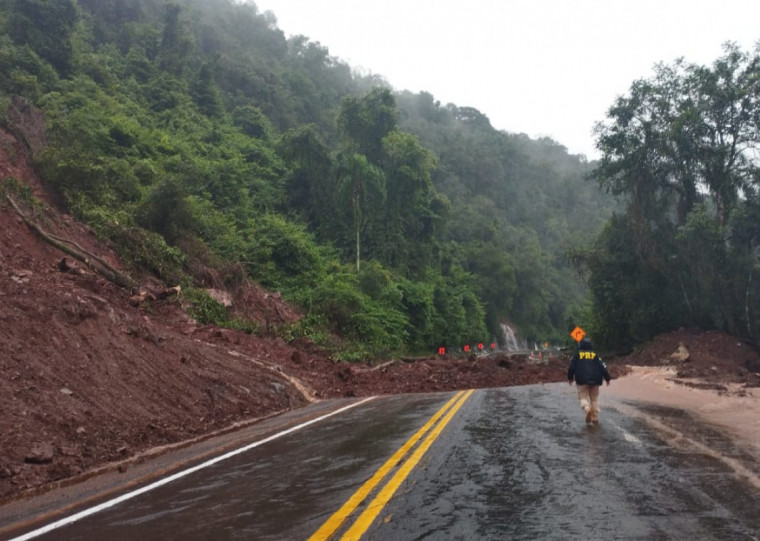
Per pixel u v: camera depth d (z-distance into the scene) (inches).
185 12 3078.2
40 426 303.0
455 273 2711.6
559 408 431.5
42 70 1213.1
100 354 417.7
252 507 194.5
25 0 1320.1
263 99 2758.4
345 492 207.0
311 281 1282.0
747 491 190.9
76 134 898.7
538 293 3690.9
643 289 1189.7
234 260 1084.5
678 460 240.8
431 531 158.6
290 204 1871.3
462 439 305.1
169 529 175.3
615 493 192.2
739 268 1031.6
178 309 743.1
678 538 147.3
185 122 1759.4
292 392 610.9
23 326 381.4
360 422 407.8
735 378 713.6
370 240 1921.8
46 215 685.9
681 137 1096.2
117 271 693.3
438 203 2368.4
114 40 2217.0
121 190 925.2
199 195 1300.4
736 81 1083.3
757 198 1039.0
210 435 387.2
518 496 191.9
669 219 1189.1
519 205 4776.1
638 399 481.7
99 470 278.2
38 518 201.0
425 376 816.3
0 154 732.0
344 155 1923.0
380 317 1401.3
